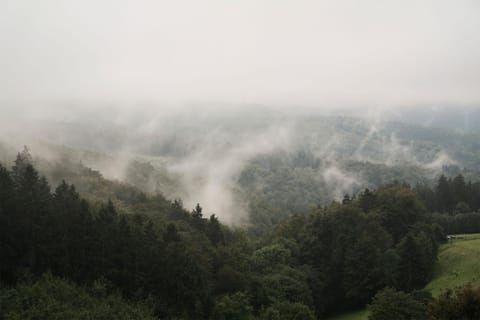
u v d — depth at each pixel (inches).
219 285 2598.4
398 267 2989.7
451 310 1446.9
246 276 2768.2
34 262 2113.7
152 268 2319.1
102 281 2140.7
